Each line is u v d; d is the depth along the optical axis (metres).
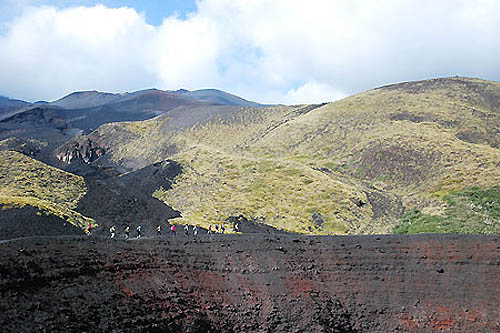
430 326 21.27
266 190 69.25
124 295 15.97
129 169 129.38
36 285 13.86
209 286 19.88
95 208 51.16
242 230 52.50
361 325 21.06
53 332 12.28
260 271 22.03
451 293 22.72
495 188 56.06
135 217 49.22
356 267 23.86
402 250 25.48
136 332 14.58
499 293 22.61
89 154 140.00
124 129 161.25
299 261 23.58
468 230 47.25
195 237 24.84
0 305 12.06
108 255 18.05
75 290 14.66
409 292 22.69
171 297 17.56
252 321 19.05
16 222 34.53
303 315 20.05
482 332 21.00
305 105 156.25
